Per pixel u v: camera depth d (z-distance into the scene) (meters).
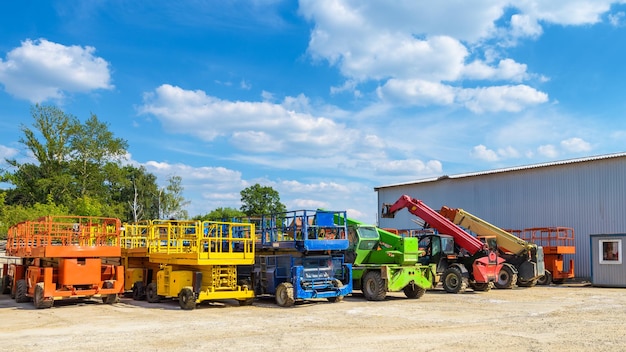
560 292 21.84
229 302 17.89
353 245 19.34
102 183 64.75
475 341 10.32
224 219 19.72
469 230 25.69
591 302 17.66
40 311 15.52
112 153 64.75
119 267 17.41
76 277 16.52
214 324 12.70
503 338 10.63
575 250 30.05
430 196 37.84
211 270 16.42
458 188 36.19
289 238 18.22
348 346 9.86
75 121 62.66
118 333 11.41
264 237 18.27
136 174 81.81
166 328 12.09
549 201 31.38
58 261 16.95
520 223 32.62
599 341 10.27
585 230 29.70
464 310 15.45
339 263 18.06
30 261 18.91
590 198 29.64
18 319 13.84
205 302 17.91
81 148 62.59
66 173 62.16
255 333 11.36
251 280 17.62
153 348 9.72
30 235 18.67
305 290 16.77
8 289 21.27
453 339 10.55
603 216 29.05
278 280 17.38
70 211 52.09
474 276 21.89
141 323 12.93
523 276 24.34
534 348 9.61
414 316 14.11
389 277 18.19
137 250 19.14
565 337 10.73
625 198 28.30
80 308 16.27
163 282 17.05
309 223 18.30
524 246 24.12
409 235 25.88
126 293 21.05
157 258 17.81
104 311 15.50
